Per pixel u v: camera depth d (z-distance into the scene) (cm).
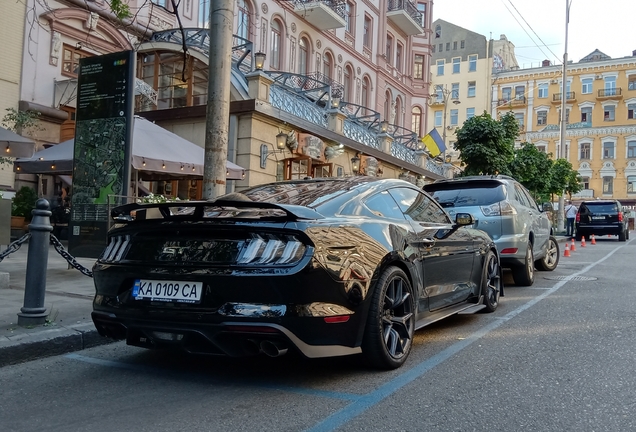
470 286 573
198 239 360
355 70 2644
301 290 333
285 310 330
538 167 2288
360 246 380
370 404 335
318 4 2141
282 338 330
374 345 386
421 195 527
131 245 386
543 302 698
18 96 1326
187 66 1450
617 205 2319
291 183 486
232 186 1320
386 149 2048
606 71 6094
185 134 1392
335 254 356
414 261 442
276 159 1405
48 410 329
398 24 3052
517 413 319
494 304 638
